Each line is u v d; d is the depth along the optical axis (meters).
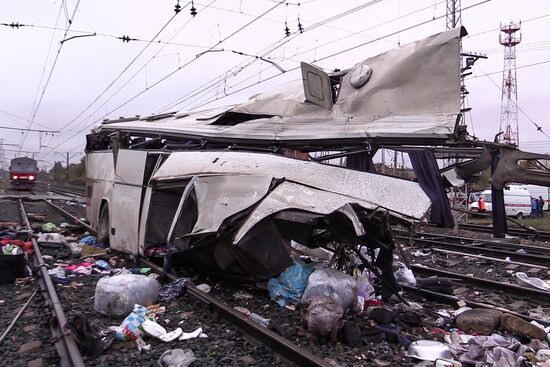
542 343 5.75
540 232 20.12
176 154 9.37
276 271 7.26
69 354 4.95
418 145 6.95
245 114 9.66
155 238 9.83
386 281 7.02
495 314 6.18
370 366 5.00
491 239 17.62
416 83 7.24
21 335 5.91
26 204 30.23
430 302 7.84
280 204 6.62
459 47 6.91
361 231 5.74
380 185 6.58
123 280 6.83
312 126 8.16
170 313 6.71
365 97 7.77
